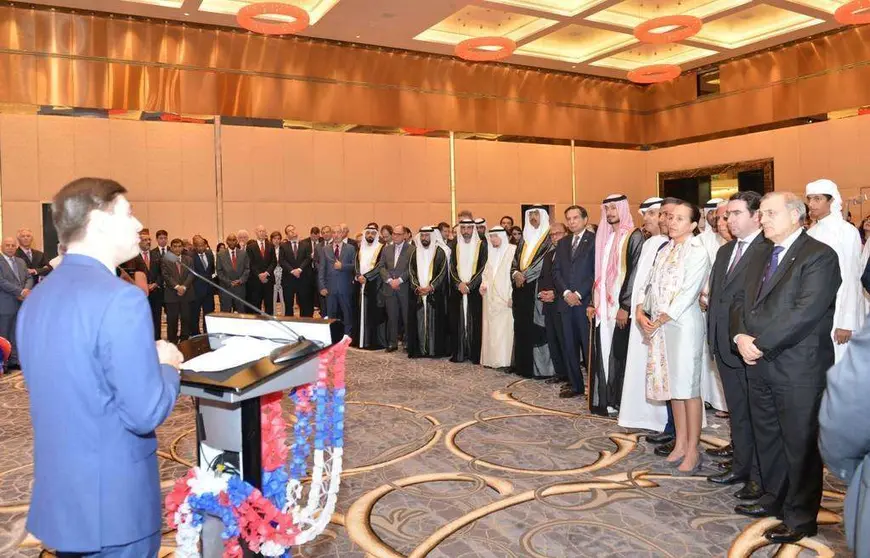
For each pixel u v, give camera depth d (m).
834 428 1.55
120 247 1.68
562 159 16.47
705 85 16.12
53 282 1.61
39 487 1.58
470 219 7.47
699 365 3.77
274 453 2.06
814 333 2.86
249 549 1.97
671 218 3.86
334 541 2.96
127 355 1.51
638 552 2.81
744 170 15.29
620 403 4.86
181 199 12.43
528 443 4.41
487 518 3.20
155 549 1.69
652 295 3.93
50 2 11.02
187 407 5.60
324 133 13.70
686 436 3.96
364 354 8.27
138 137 12.03
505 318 7.04
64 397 1.53
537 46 14.62
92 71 11.63
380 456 4.17
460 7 11.48
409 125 14.62
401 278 8.23
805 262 2.87
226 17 11.91
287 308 10.12
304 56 13.45
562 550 2.84
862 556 1.53
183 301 8.99
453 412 5.28
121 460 1.57
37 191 11.29
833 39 13.58
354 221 14.07
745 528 3.04
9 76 11.06
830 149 13.72
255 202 13.07
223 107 12.74
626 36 13.99
